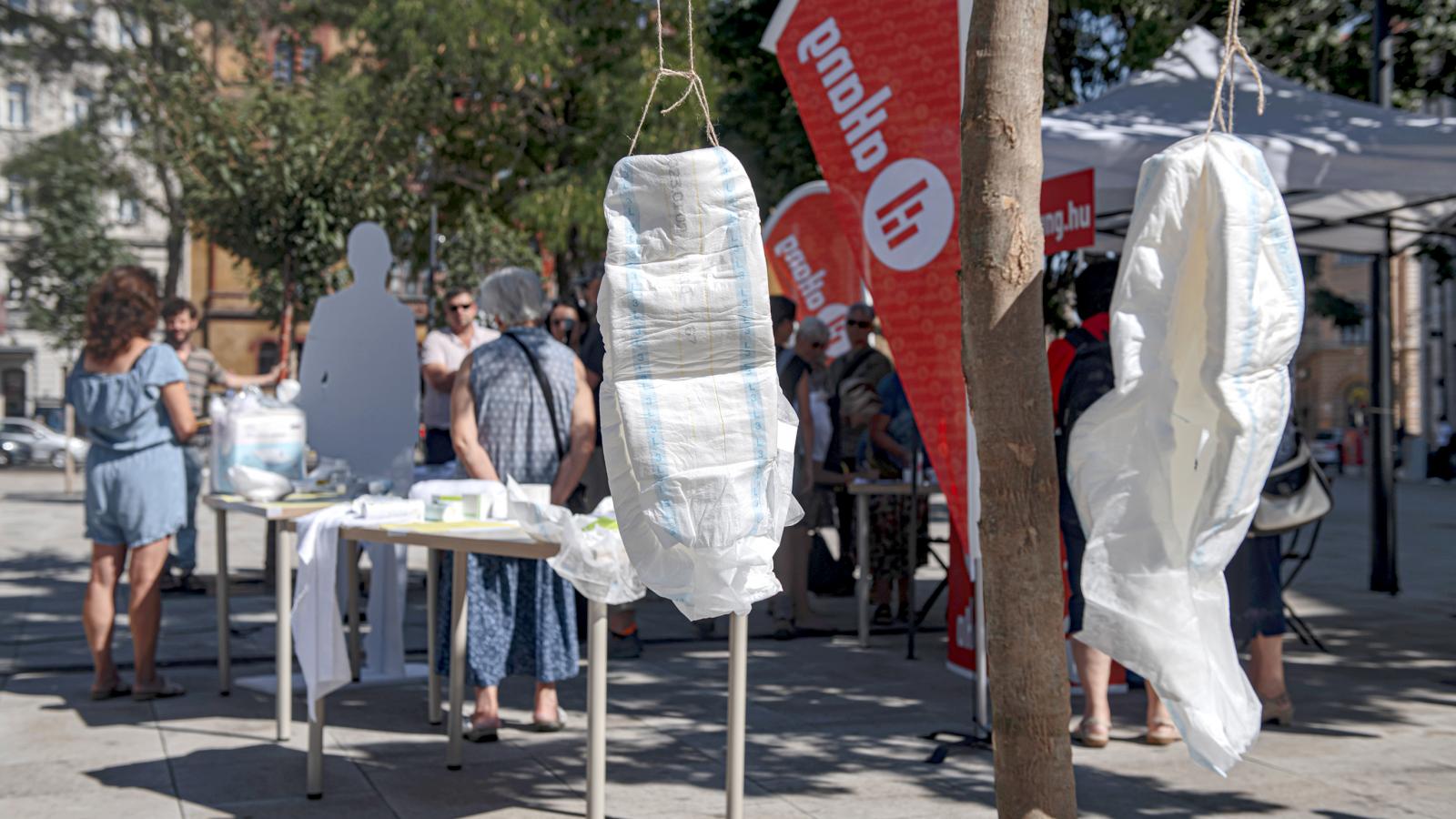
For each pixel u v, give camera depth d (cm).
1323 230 1001
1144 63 1203
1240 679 359
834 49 578
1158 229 352
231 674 688
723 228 320
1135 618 354
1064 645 316
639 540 329
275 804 458
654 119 2164
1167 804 460
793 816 448
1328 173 675
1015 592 312
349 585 679
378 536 465
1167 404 354
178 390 613
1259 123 719
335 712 605
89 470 619
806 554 843
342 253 1350
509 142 2434
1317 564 1273
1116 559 358
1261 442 342
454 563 505
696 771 505
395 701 631
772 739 559
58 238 3684
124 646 775
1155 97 774
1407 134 692
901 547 852
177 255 3139
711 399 321
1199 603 356
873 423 848
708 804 460
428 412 878
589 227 2273
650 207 321
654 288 318
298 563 468
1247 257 337
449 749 504
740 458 322
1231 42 351
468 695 651
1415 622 883
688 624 893
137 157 3044
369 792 473
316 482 588
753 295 320
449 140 2384
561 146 2402
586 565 404
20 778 489
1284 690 579
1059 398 542
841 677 700
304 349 668
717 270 320
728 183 320
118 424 610
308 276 1337
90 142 3478
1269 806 458
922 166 561
